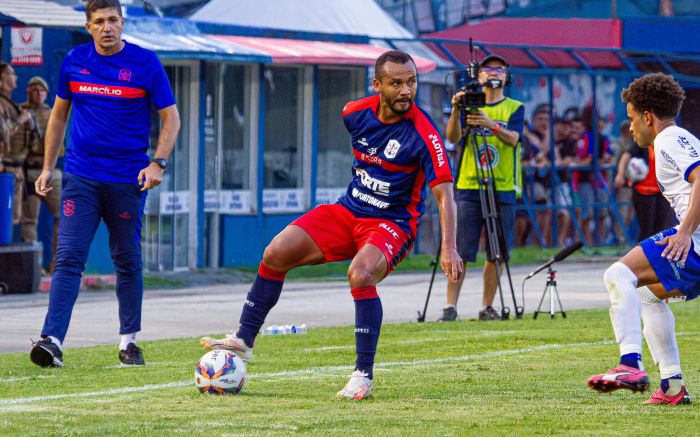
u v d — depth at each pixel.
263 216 43.97
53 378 17.69
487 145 27.45
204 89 41.78
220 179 42.72
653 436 12.34
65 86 19.64
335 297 33.47
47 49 37.53
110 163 19.48
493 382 16.75
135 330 19.77
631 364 13.55
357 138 15.38
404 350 21.19
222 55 38.84
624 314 13.72
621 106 54.72
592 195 53.66
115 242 19.69
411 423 13.06
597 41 57.47
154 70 19.50
